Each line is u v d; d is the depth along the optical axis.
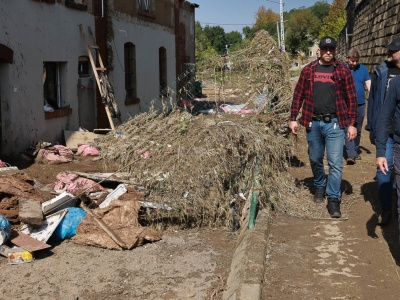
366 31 18.62
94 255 5.38
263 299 4.28
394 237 5.62
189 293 4.51
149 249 5.56
